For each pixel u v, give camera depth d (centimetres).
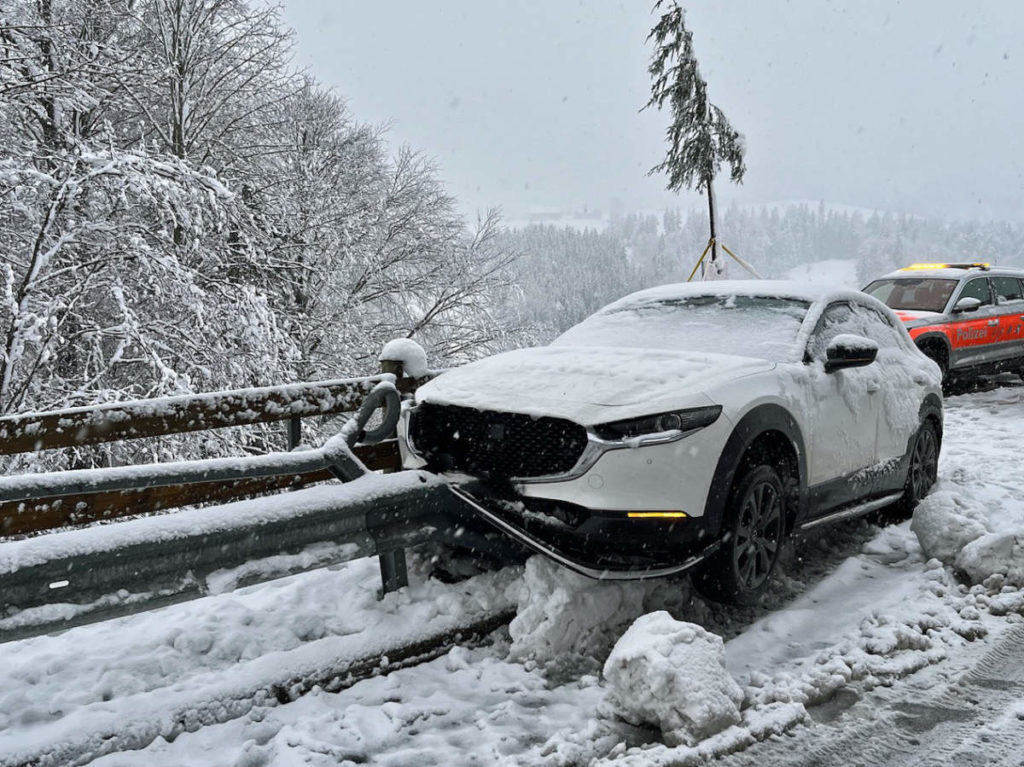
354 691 371
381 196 1831
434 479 443
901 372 604
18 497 345
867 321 604
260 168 1589
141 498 454
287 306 1488
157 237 1067
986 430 988
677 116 1806
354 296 1686
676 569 399
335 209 1662
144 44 1316
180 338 1057
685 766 304
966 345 1238
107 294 1064
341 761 313
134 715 331
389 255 1812
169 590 351
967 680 371
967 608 438
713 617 442
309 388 529
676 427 402
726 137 1805
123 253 988
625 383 429
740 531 431
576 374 450
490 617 426
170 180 955
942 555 507
